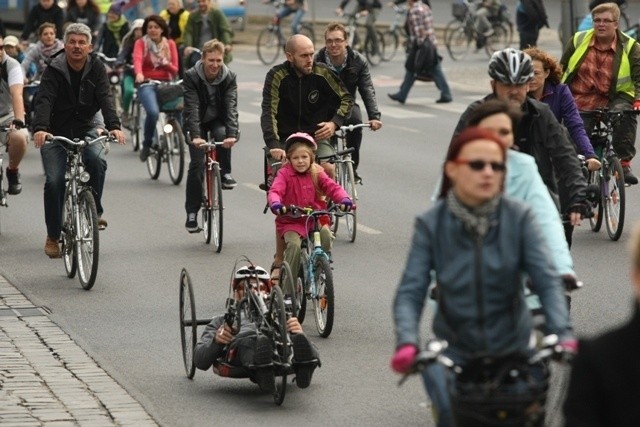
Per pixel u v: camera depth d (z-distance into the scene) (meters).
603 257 34.69
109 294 31.70
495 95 20.67
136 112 57.72
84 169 33.66
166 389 23.69
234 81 38.41
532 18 79.81
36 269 34.78
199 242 38.09
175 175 49.12
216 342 23.03
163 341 27.31
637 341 11.42
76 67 33.47
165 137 49.47
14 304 30.64
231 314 23.09
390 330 27.77
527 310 15.09
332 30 38.38
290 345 22.34
